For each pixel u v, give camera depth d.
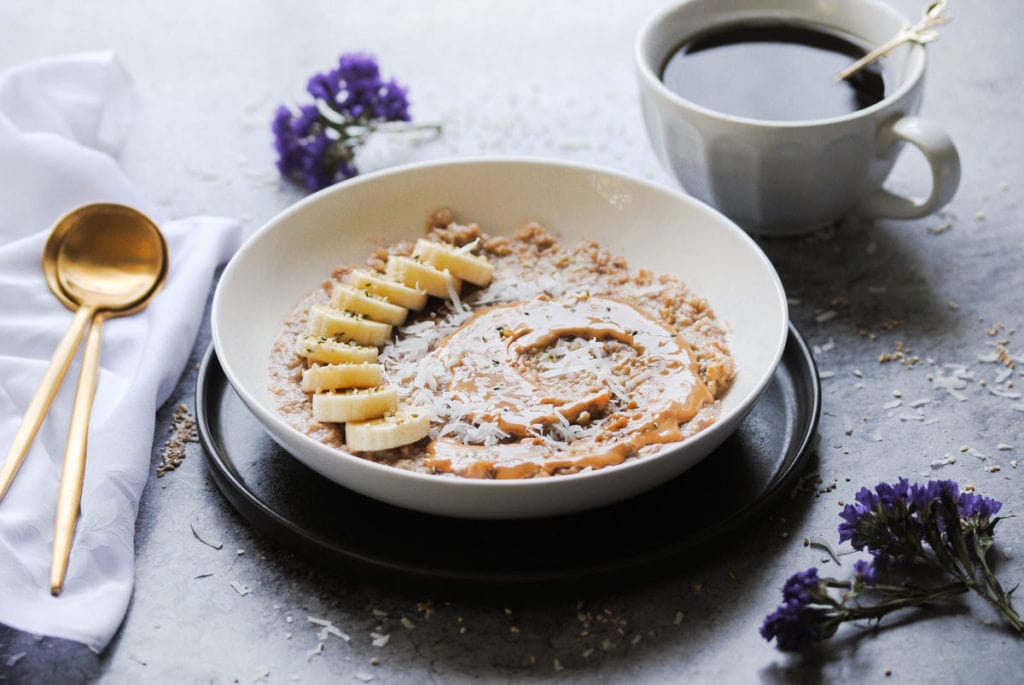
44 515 0.69
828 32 0.85
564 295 0.78
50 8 1.03
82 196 0.84
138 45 1.00
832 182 0.80
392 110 0.90
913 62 0.81
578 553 0.68
